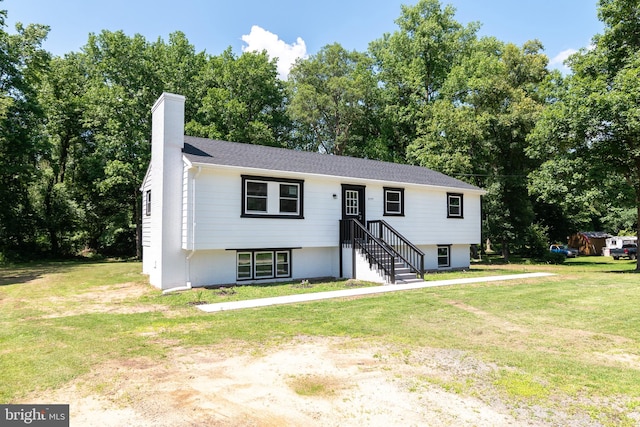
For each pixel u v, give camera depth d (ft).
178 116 41.14
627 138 55.57
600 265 82.84
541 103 90.53
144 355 18.34
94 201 102.01
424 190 57.16
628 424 11.64
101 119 89.15
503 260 89.92
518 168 90.84
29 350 19.25
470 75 97.96
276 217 43.98
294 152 56.54
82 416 12.28
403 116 114.32
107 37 93.35
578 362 17.07
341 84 114.11
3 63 78.13
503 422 11.78
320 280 46.34
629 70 51.93
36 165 94.53
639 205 59.47
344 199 49.73
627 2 58.44
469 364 16.88
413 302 30.63
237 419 12.09
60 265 73.00
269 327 23.29
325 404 13.12
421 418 12.07
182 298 34.14
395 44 119.44
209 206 39.65
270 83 115.85
